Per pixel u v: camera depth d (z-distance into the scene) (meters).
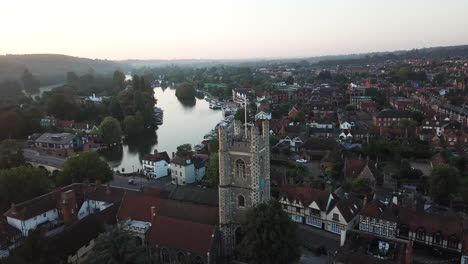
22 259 67.50
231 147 74.12
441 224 86.44
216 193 92.31
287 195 105.31
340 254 71.06
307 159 166.62
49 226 99.38
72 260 80.62
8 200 109.12
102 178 129.50
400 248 71.25
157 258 74.94
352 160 134.38
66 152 185.00
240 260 78.44
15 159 151.75
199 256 73.38
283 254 69.88
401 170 135.50
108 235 67.88
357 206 103.12
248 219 71.31
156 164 149.75
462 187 109.19
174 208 84.88
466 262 79.06
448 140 171.88
